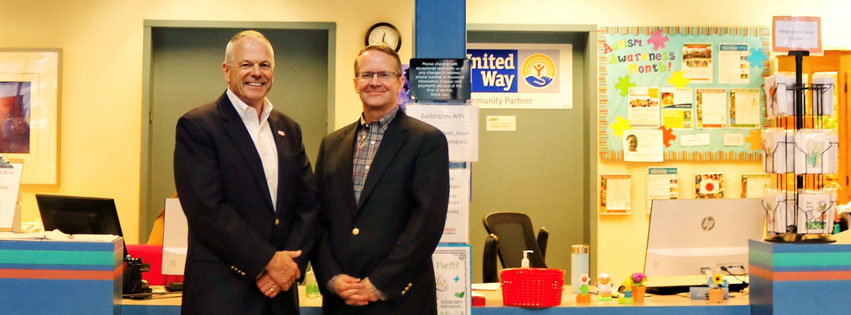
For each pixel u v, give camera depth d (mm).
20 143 5777
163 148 5914
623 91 5953
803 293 3230
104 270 3041
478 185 6117
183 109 5930
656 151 5949
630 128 5953
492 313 3273
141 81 5816
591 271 5969
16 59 5766
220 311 2730
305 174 2973
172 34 5930
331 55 5824
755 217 3697
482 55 6098
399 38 5836
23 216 5762
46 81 5773
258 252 2707
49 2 5781
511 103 6113
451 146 3209
